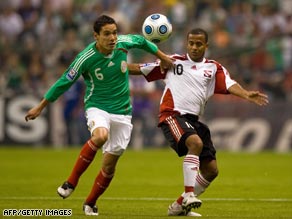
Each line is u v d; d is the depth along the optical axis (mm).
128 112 32375
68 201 37469
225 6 92125
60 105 77125
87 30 86500
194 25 88812
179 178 50562
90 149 30984
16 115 76625
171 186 45594
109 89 31828
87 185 45750
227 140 75438
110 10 90000
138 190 43281
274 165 60500
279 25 90000
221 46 85500
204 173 32531
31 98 76625
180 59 32750
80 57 31547
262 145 75000
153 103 77062
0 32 87875
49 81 81000
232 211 33969
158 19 33875
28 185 45438
